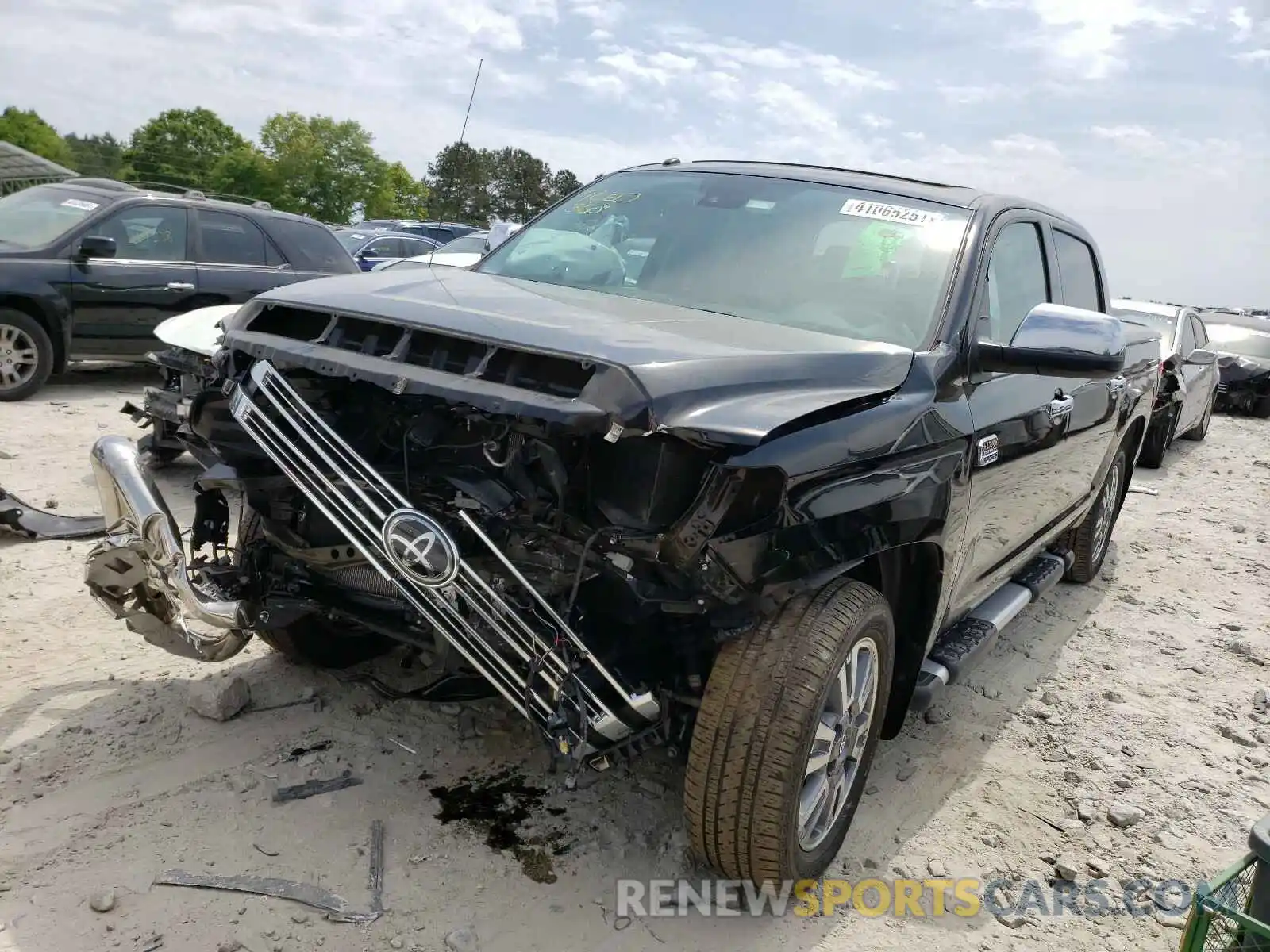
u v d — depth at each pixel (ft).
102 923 8.34
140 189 31.71
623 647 8.82
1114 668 16.85
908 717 14.11
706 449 7.96
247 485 9.92
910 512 9.56
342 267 33.88
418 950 8.48
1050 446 13.80
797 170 13.71
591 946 8.80
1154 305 41.73
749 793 8.71
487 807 10.58
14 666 12.59
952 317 11.19
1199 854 11.44
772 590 8.24
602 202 13.89
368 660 13.52
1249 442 46.91
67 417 26.76
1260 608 21.02
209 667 12.99
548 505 8.38
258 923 8.54
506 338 8.52
